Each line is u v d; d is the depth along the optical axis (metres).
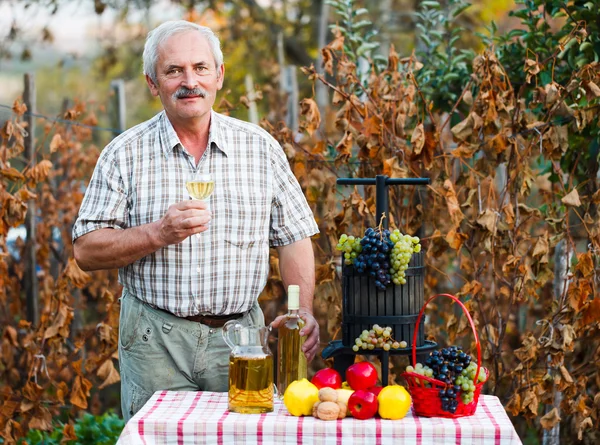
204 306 3.13
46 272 5.30
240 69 10.88
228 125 3.25
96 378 5.89
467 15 11.13
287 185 3.37
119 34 10.46
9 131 4.42
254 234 3.21
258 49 10.91
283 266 3.41
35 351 4.66
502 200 4.09
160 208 3.14
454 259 5.27
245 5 10.71
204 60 3.06
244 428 2.54
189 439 2.55
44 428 4.65
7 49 9.04
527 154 3.98
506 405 4.11
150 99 12.04
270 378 2.68
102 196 3.15
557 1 4.12
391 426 2.53
